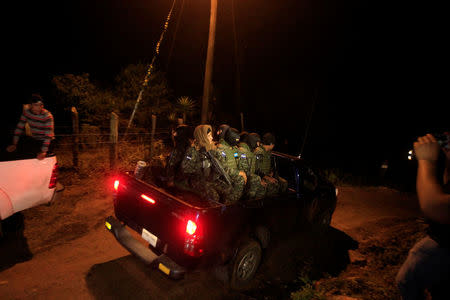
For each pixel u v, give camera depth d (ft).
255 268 12.24
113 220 11.93
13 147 14.64
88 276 11.64
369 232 20.35
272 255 15.23
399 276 5.47
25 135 19.71
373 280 13.19
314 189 16.43
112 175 23.66
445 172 4.98
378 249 17.42
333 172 37.68
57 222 15.81
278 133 63.93
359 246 17.88
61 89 31.60
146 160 27.94
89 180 22.21
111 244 14.33
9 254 12.50
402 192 34.01
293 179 15.92
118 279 11.68
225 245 10.64
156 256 10.40
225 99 66.64
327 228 18.48
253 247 11.76
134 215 11.54
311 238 17.94
